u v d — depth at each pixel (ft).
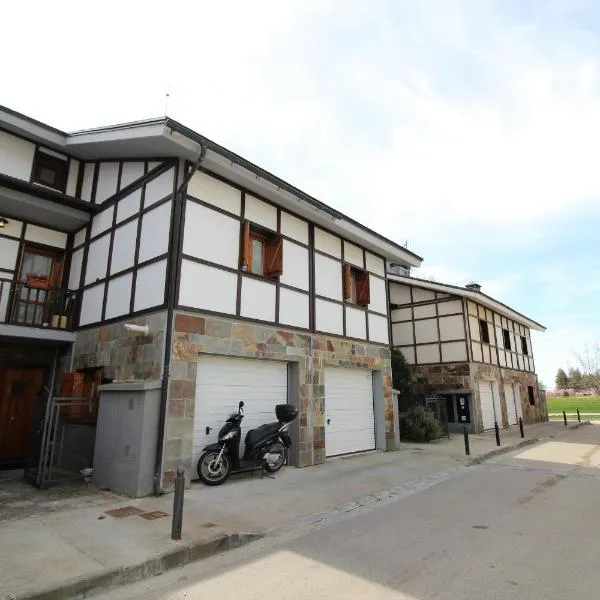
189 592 10.67
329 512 17.75
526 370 72.49
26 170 27.99
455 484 23.45
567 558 12.36
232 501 18.69
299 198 28.35
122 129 23.86
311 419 28.37
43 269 30.68
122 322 24.41
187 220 22.95
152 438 19.80
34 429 24.73
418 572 11.53
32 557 11.89
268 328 26.53
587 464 29.73
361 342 34.32
